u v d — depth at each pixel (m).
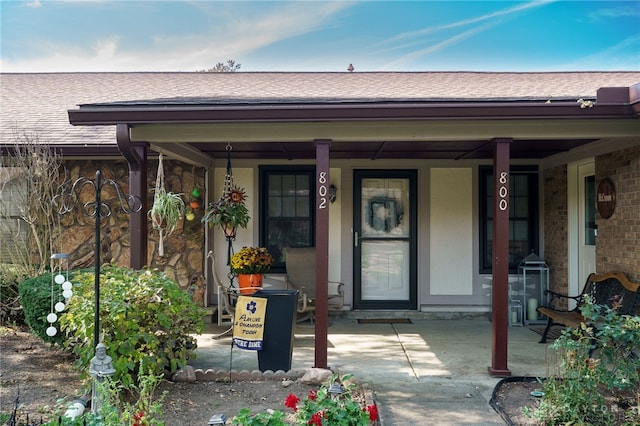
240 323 5.12
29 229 7.57
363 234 8.60
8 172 7.62
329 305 8.16
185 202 7.96
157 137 5.39
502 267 5.13
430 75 10.05
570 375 3.88
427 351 6.17
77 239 7.86
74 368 4.59
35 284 5.73
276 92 8.70
